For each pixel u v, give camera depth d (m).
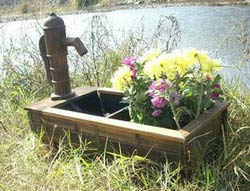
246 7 7.80
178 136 1.75
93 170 1.99
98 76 3.33
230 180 1.86
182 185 1.83
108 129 2.01
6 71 3.36
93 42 3.49
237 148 2.04
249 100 2.55
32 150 2.26
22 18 5.30
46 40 2.38
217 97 2.08
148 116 2.04
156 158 1.88
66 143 2.24
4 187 1.95
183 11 7.86
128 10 7.90
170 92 1.93
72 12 6.16
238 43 4.02
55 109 2.29
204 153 1.92
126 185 1.87
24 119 2.69
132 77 2.11
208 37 4.86
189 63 1.99
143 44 3.69
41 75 3.32
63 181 1.92
